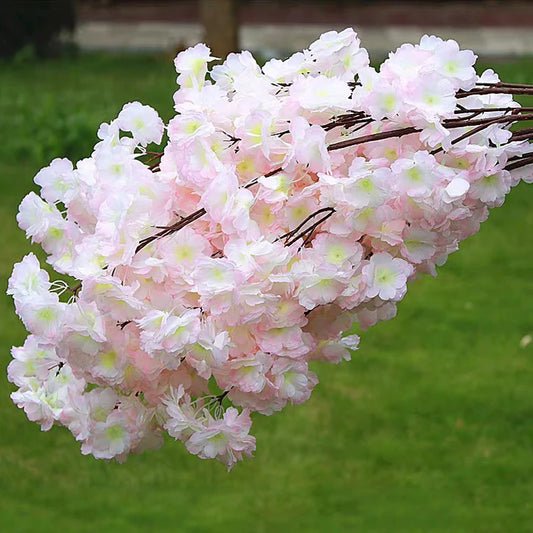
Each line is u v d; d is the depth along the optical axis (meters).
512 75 11.45
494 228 7.34
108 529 3.92
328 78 1.90
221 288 1.76
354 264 1.82
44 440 4.57
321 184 1.80
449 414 4.79
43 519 4.00
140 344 1.80
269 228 1.83
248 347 1.82
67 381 1.93
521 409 4.81
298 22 16.23
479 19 16.42
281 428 4.67
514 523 3.90
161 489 4.21
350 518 3.98
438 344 5.54
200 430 1.84
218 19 12.62
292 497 4.14
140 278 1.81
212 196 1.80
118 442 1.88
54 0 13.44
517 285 6.36
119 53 13.77
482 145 1.87
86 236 1.89
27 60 13.27
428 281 6.43
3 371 5.16
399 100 1.83
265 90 1.91
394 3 17.69
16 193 7.92
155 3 17.84
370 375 5.18
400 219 1.83
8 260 6.72
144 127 1.92
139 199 1.81
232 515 4.02
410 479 4.27
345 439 4.59
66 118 8.91
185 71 1.95
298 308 1.82
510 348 5.48
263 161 1.85
